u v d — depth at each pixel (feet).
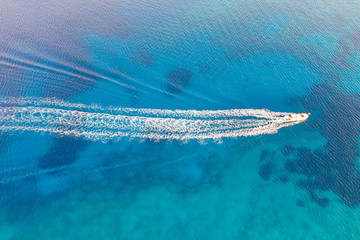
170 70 135.13
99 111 115.96
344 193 102.42
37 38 142.92
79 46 141.90
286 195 102.42
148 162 106.63
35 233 90.43
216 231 95.09
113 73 130.72
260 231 95.50
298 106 124.57
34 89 120.06
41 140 105.81
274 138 114.11
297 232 95.40
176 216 97.50
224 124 116.57
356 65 143.33
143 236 93.20
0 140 103.91
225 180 105.09
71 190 98.89
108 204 98.12
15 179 97.40
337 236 94.43
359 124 119.03
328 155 110.32
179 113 118.62
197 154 109.50
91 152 105.91
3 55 131.54
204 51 146.72
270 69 139.54
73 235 91.35
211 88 128.88
